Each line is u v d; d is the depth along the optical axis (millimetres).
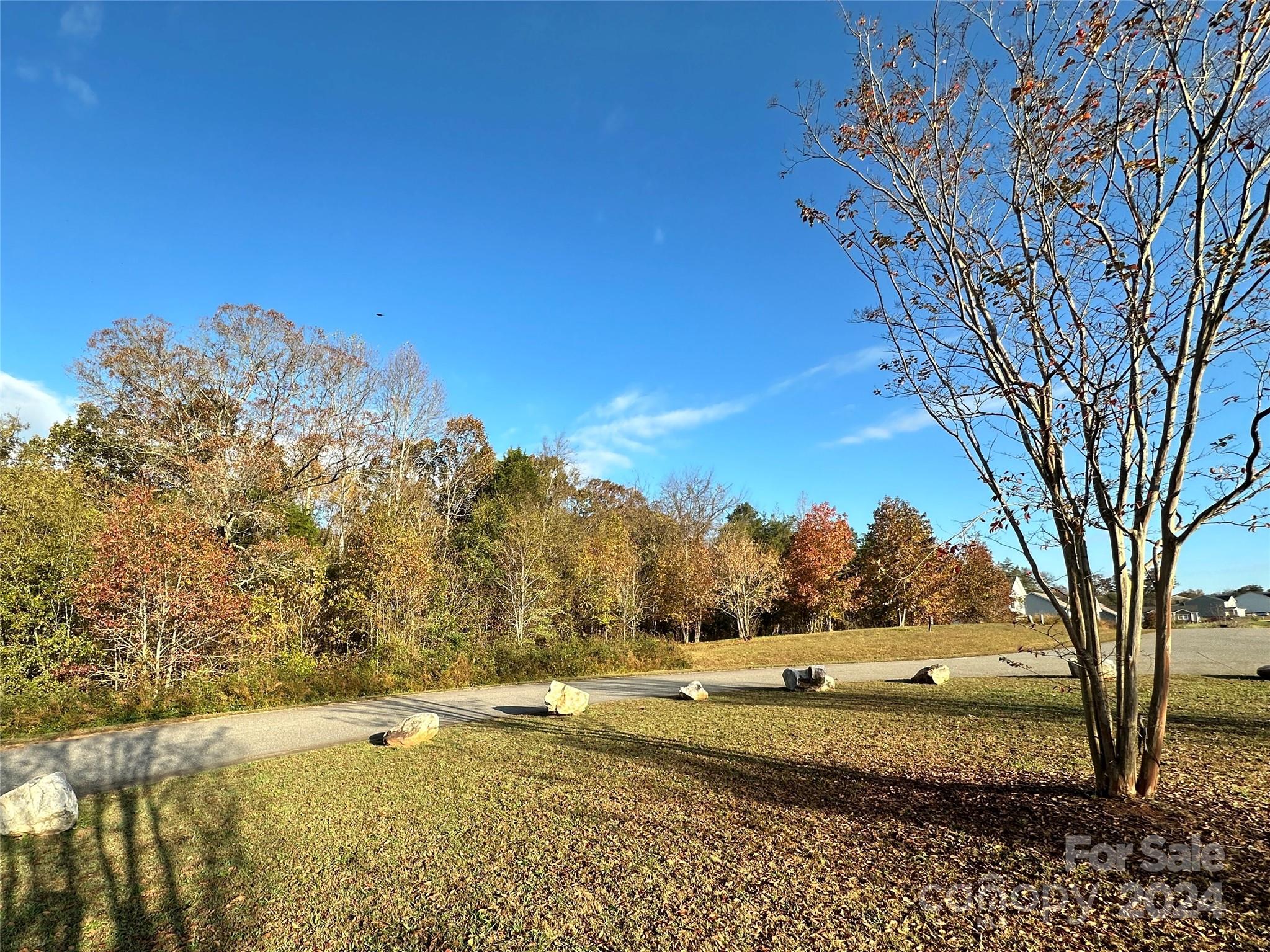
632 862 5051
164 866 5566
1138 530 5055
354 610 20344
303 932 4320
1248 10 4312
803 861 4855
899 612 35594
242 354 24250
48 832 6422
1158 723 5277
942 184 5758
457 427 35281
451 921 4309
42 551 14078
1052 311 5156
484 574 25344
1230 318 4691
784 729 10148
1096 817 5062
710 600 33281
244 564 18516
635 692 16219
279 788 7871
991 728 9281
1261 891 3816
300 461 25016
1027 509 5199
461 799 7070
